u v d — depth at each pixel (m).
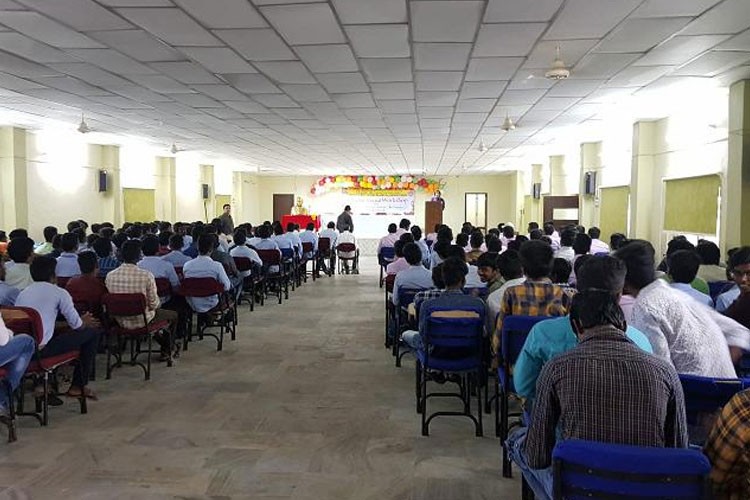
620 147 9.65
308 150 12.66
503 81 5.89
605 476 1.46
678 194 7.64
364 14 3.90
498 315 3.21
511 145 11.60
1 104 7.27
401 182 21.17
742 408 1.52
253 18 3.99
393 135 10.10
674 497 1.43
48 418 3.81
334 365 5.14
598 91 6.35
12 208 9.20
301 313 7.68
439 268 4.12
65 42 4.57
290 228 10.58
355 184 21.28
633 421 1.58
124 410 3.97
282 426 3.69
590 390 1.61
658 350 2.19
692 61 5.09
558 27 4.15
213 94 6.61
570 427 1.63
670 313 2.24
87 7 3.77
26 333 3.49
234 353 5.57
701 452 1.49
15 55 4.99
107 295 4.52
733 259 3.07
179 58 5.07
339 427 3.68
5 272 4.58
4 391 3.48
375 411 3.98
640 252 2.41
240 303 8.40
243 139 10.75
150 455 3.24
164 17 3.96
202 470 3.06
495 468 3.11
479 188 21.09
